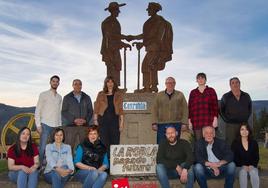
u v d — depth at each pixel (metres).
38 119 7.69
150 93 9.77
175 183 6.81
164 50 10.34
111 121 7.49
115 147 7.16
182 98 7.51
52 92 7.85
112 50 10.43
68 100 7.84
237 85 7.35
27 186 6.17
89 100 8.07
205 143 6.68
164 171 6.43
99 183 6.19
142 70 10.52
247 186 7.12
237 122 7.38
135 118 9.68
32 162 6.30
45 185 6.71
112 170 7.12
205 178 6.43
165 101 7.49
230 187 6.59
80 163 6.39
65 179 6.36
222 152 6.62
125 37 10.42
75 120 7.78
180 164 6.62
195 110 7.39
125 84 10.44
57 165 6.37
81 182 6.60
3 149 11.78
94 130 6.51
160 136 7.55
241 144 6.65
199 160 6.53
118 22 10.53
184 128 7.49
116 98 7.54
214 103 7.34
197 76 7.45
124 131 9.63
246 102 7.38
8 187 6.88
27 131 6.25
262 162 10.15
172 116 7.48
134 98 9.72
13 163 6.19
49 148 6.46
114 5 10.44
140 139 9.64
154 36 10.34
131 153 7.20
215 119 7.33
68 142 7.81
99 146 6.53
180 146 6.64
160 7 10.38
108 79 7.56
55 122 7.79
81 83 7.93
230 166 6.47
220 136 8.27
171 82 7.47
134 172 7.17
